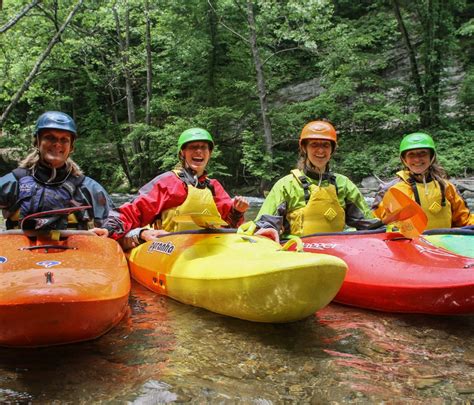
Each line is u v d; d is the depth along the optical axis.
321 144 3.67
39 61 12.95
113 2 14.37
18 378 1.85
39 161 2.81
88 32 15.16
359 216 3.89
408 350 2.18
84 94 18.97
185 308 2.82
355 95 15.94
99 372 1.90
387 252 2.95
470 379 1.87
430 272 2.60
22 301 1.85
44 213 2.52
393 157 13.96
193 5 14.84
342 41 14.27
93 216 3.03
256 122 15.83
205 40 14.93
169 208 3.58
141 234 3.47
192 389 1.75
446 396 1.72
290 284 2.18
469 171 13.08
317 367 1.97
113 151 18.70
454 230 3.27
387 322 2.59
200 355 2.09
